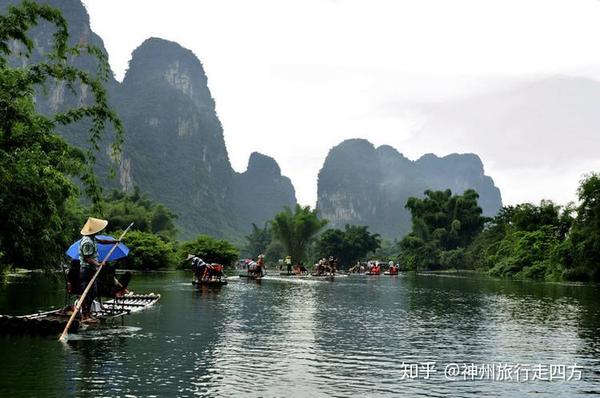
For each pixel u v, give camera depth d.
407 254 91.12
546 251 52.53
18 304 14.31
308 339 9.59
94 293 11.45
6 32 10.83
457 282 36.75
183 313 13.30
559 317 13.87
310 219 73.50
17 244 10.66
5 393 5.64
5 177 10.07
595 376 6.99
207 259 63.03
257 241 118.06
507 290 26.86
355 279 40.12
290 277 41.06
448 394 6.03
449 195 98.94
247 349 8.44
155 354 7.86
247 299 17.97
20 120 10.76
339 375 6.80
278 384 6.27
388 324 11.95
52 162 11.55
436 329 11.24
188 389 5.94
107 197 94.50
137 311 13.63
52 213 11.31
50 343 8.67
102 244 12.30
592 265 42.31
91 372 6.64
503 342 9.59
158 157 170.38
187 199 168.12
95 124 11.95
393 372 7.04
